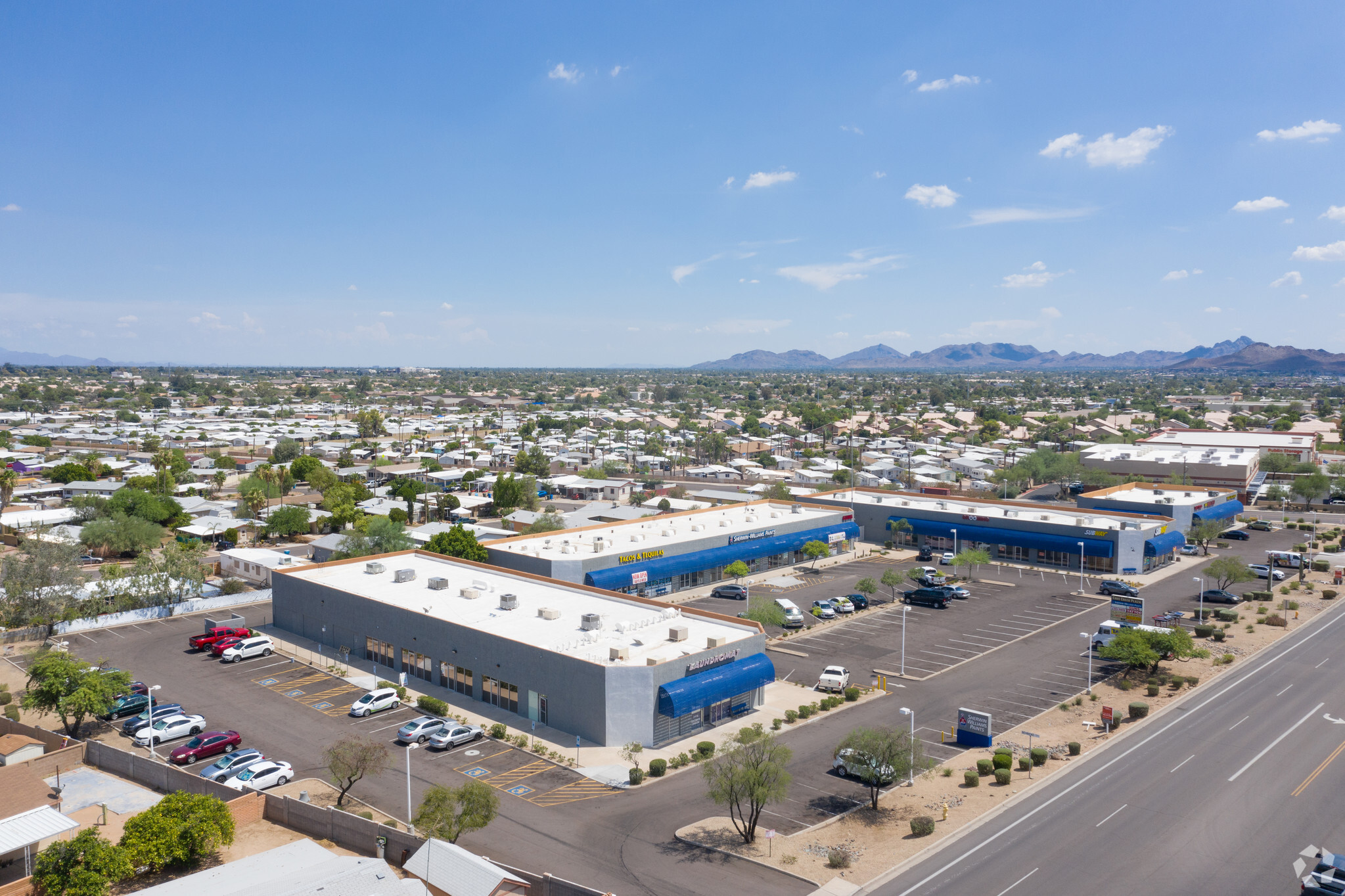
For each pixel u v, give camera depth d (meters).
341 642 76.00
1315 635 80.81
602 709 55.12
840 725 59.34
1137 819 45.25
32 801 45.34
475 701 63.59
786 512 122.50
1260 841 42.91
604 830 44.06
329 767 50.66
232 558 102.88
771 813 46.38
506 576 82.31
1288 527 136.12
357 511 131.25
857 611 90.44
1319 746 54.97
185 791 48.19
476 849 41.88
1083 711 61.75
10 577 81.44
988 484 179.12
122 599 86.69
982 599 95.31
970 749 55.09
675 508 140.25
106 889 37.91
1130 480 164.62
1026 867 40.28
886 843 42.69
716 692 57.59
